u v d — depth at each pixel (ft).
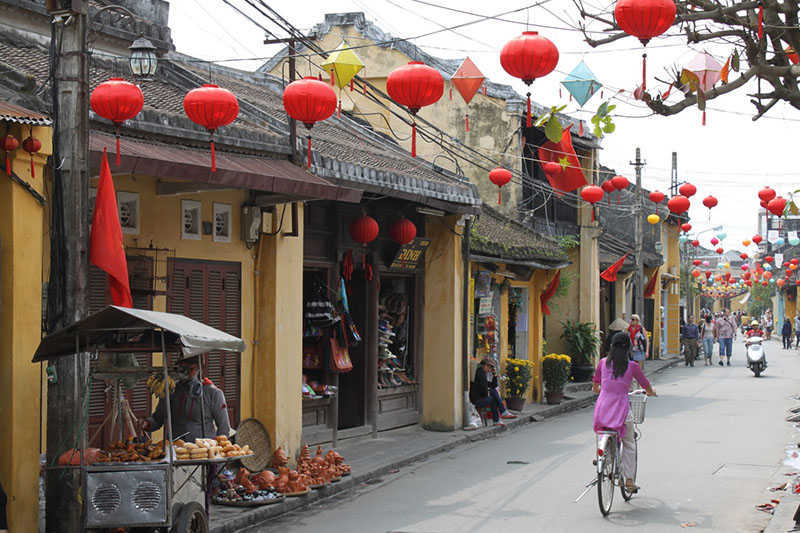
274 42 35.83
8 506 23.76
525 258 62.80
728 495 33.09
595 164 84.28
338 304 45.14
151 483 21.91
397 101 27.91
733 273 318.86
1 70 26.22
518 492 34.40
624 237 115.14
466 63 29.55
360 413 49.21
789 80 26.99
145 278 30.91
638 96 25.38
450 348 53.01
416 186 45.19
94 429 29.27
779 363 115.03
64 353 23.70
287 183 31.63
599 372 31.48
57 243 23.89
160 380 28.25
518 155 70.74
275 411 36.60
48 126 25.08
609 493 30.12
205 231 34.37
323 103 26.94
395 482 37.55
